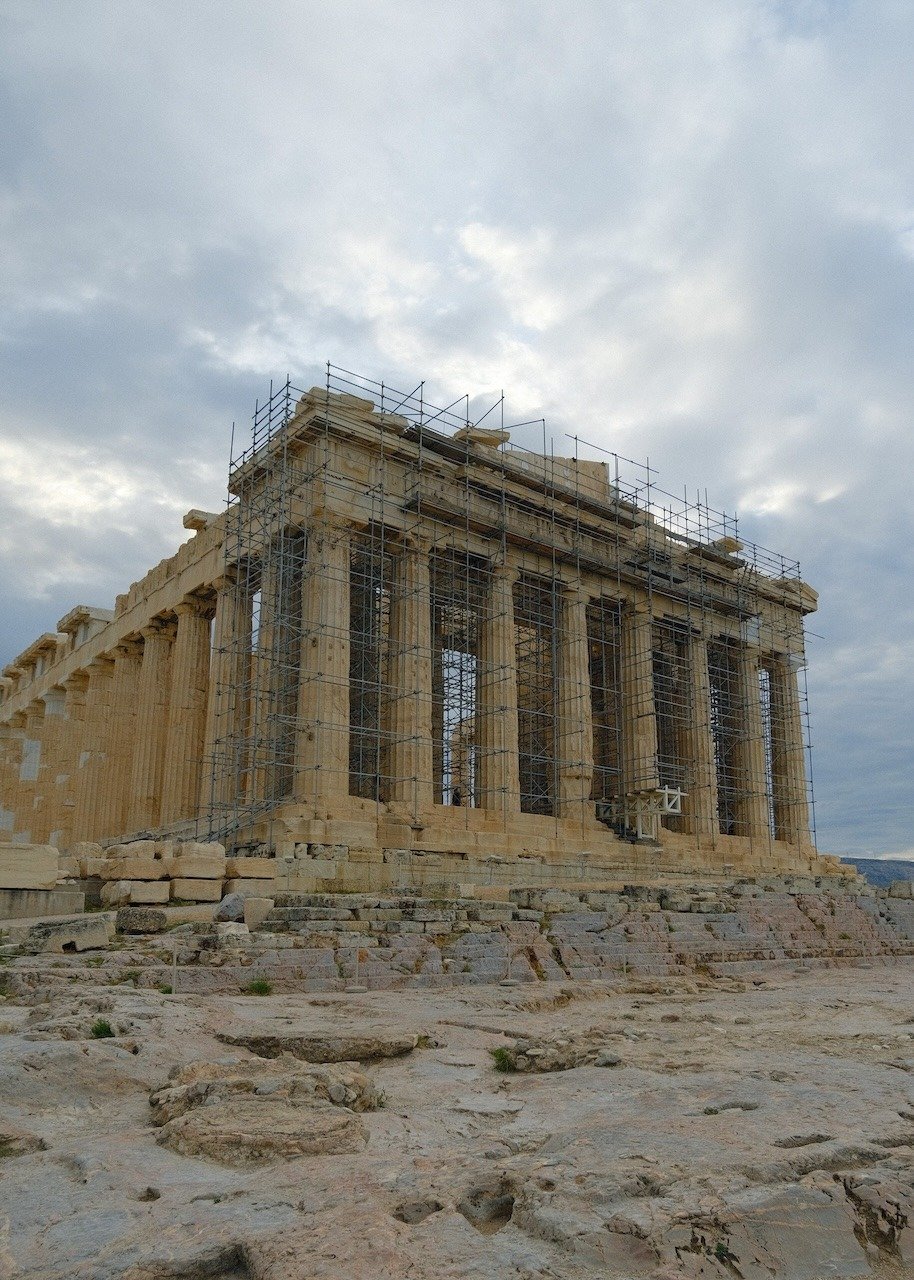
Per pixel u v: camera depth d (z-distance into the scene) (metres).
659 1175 6.42
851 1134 7.47
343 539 35.84
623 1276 5.19
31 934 19.75
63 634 56.31
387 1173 6.61
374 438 36.78
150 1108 8.78
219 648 38.66
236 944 18.78
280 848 30.92
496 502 40.84
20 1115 8.53
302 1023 13.34
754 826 49.12
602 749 48.78
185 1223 5.77
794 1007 17.14
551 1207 5.90
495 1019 14.39
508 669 39.69
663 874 40.41
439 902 23.50
